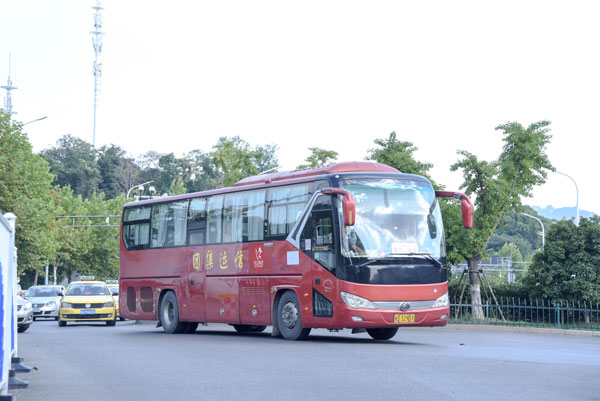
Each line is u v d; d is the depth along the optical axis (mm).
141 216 26922
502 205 33562
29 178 50656
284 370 12594
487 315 29234
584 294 33125
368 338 21656
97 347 18328
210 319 23062
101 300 32781
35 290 43500
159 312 25688
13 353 10961
